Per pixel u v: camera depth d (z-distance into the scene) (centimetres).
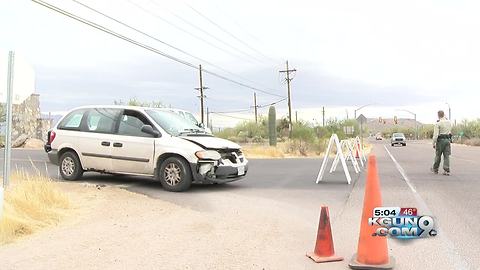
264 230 695
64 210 794
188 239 634
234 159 1102
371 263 520
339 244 623
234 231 685
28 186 809
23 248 584
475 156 2700
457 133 7775
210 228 699
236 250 586
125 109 1142
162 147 1059
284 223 745
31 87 853
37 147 3206
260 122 6906
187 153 1037
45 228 683
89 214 784
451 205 921
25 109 3681
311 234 677
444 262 544
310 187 1191
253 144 4353
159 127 1088
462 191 1122
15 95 812
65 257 547
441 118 1537
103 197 938
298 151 3180
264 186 1198
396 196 1041
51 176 1258
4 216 645
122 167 1110
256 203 923
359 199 998
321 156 2998
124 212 805
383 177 1452
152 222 731
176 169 1046
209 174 1042
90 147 1145
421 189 1159
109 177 1262
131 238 633
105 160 1127
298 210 861
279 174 1533
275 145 3725
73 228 687
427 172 1630
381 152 3466
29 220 684
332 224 746
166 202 909
